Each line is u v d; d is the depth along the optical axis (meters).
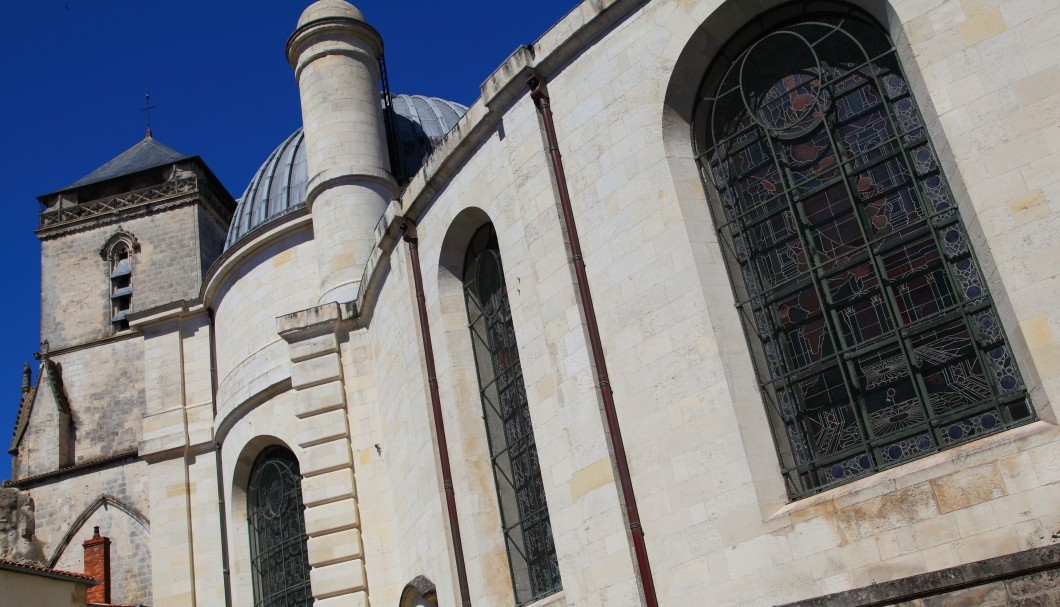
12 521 53.75
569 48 20.36
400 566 27.31
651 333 17.97
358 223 32.53
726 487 16.47
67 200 62.88
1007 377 14.80
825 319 16.77
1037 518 13.64
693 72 18.77
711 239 18.03
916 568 14.44
